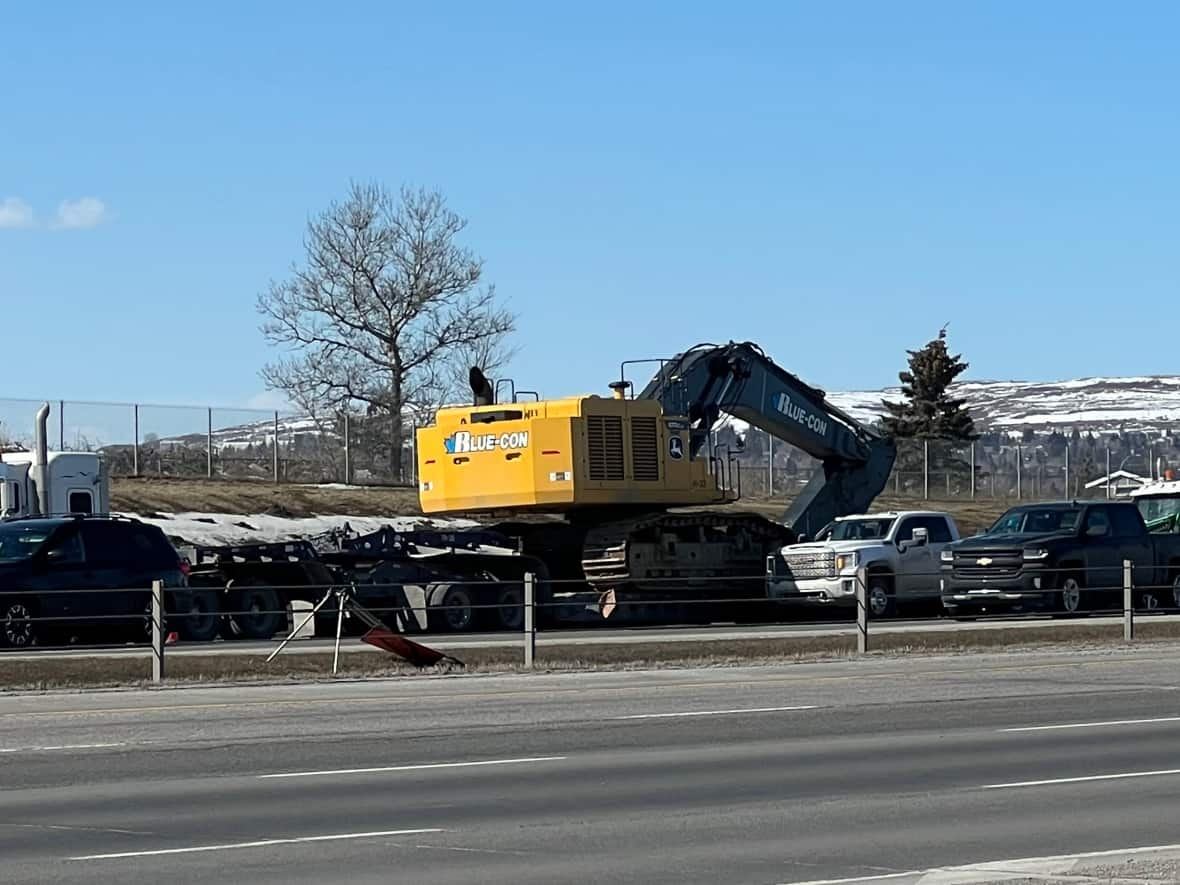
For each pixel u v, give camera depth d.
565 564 36.53
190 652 26.95
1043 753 16.31
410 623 32.81
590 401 34.41
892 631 30.95
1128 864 10.34
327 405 72.06
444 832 12.03
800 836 11.80
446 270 87.31
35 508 33.56
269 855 11.17
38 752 16.64
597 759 16.06
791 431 38.16
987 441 90.62
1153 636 30.55
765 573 36.97
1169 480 44.97
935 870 10.32
